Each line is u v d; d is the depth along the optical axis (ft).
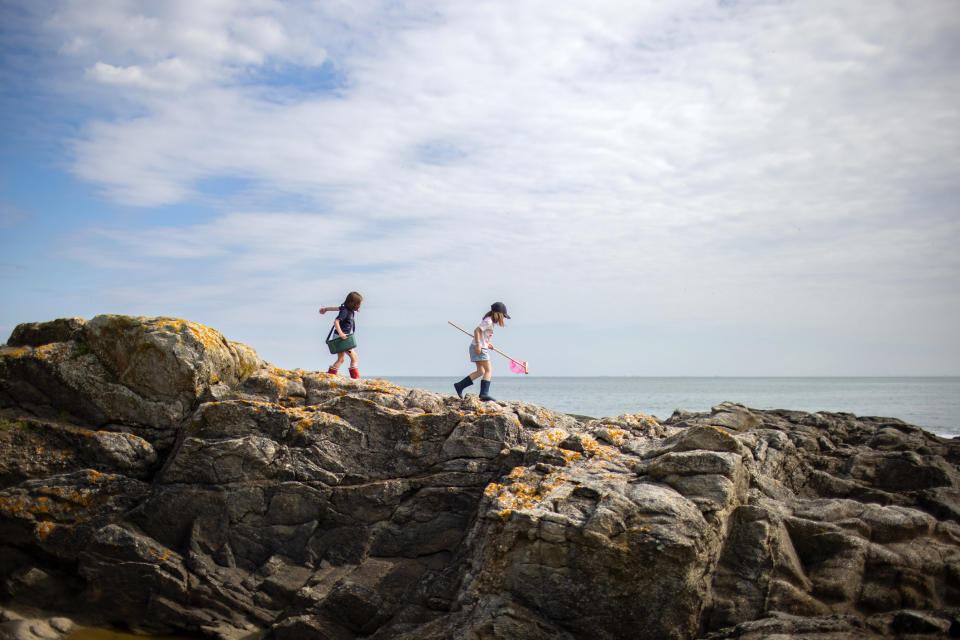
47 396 33.58
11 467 31.09
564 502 24.77
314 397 34.86
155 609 28.84
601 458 29.35
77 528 30.42
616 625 22.86
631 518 23.21
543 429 34.12
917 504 29.12
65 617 29.14
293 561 30.37
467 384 43.21
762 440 33.04
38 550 30.27
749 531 24.58
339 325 40.11
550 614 23.22
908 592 23.43
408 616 26.32
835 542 24.98
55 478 30.99
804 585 24.02
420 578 28.04
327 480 31.58
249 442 31.65
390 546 30.53
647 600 22.72
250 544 30.71
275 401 34.42
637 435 34.06
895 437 36.76
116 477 31.45
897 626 19.43
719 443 26.43
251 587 29.45
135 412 33.14
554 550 23.30
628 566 22.65
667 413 149.07
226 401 32.53
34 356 33.45
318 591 28.48
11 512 29.91
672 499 23.72
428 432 32.68
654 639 22.77
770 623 21.13
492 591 23.94
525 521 23.68
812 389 387.34
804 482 31.63
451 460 32.07
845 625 20.08
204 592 29.07
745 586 23.73
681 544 22.33
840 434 38.75
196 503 30.94
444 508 31.09
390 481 31.37
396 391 36.04
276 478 31.58
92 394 33.30
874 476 32.55
